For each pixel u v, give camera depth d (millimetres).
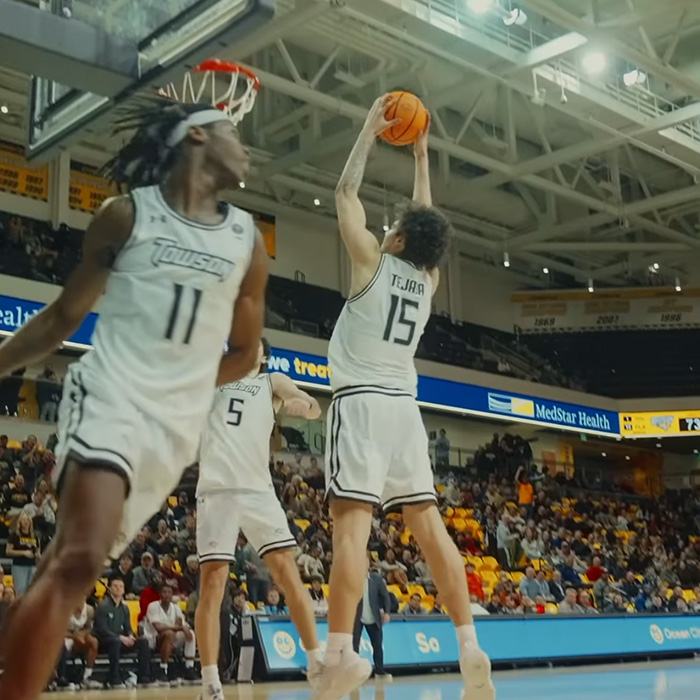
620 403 26016
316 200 22562
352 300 4047
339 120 20234
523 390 23750
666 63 15969
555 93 16922
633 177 23344
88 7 5258
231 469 5082
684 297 27078
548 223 23797
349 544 3760
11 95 17516
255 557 13758
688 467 29688
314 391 20844
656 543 23406
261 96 19734
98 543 2189
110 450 2260
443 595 3904
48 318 2537
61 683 10523
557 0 16453
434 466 22250
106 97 5652
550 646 13188
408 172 21234
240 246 2559
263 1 4676
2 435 15250
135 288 2416
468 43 15516
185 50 5016
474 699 3789
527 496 22766
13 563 12289
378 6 14391
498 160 21266
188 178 2535
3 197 18797
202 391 2498
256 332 2766
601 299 27469
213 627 4934
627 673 9820
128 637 11195
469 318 26703
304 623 4988
